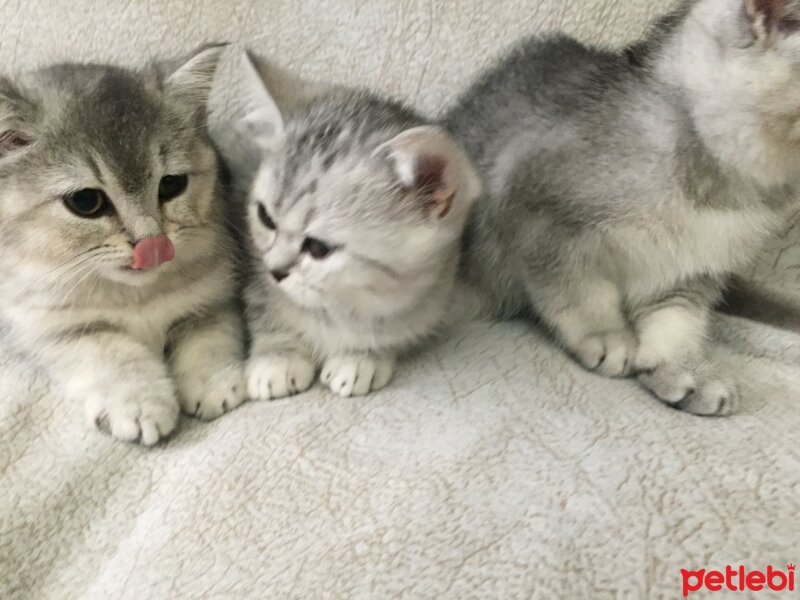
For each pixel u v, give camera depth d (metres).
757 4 0.22
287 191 0.24
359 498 0.21
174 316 0.28
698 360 0.26
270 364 0.26
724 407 0.24
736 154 0.24
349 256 0.24
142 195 0.24
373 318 0.26
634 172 0.25
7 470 0.23
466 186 0.25
